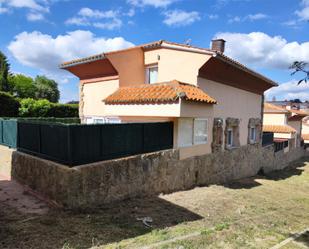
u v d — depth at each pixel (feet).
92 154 23.71
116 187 25.04
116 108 35.32
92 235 17.26
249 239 19.11
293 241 19.44
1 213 19.89
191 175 35.81
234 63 38.68
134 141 28.12
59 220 19.16
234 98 46.78
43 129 25.55
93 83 45.42
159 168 30.30
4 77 175.63
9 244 15.25
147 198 27.61
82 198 21.97
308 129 123.54
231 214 25.27
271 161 67.87
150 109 31.65
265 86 56.24
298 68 15.48
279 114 87.71
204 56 34.88
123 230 18.57
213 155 40.78
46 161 24.08
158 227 19.83
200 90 35.09
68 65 44.50
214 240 18.19
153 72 43.39
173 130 33.24
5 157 32.04
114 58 38.86
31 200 23.27
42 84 208.33
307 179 59.41
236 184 43.45
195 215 23.80
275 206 31.17
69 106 69.15
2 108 57.26
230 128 46.78
